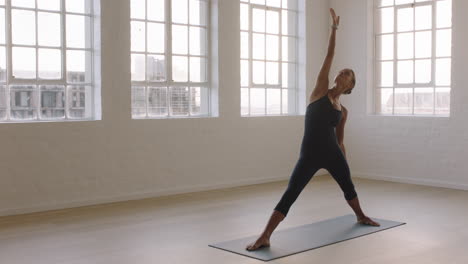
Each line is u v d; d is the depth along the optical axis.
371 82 8.80
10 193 5.91
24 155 5.99
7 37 6.00
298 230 5.07
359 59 8.81
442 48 7.96
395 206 6.32
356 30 8.84
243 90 8.22
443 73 7.96
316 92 4.70
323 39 9.16
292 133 8.69
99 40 6.52
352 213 5.88
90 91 6.64
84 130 6.41
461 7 7.52
